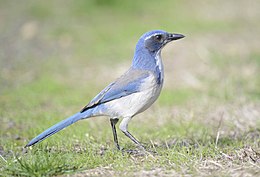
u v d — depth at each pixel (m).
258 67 16.97
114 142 10.35
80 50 19.66
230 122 12.34
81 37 21.23
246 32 21.44
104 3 25.30
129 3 25.38
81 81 16.28
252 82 15.55
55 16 24.22
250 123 12.27
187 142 10.62
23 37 21.52
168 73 16.86
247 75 16.23
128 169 8.73
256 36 20.89
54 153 9.38
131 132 11.55
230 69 16.92
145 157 9.41
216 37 20.70
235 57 18.12
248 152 9.48
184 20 22.97
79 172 8.61
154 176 8.37
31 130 11.59
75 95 14.82
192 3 25.88
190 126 11.95
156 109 13.64
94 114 9.59
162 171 8.59
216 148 9.73
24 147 9.81
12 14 24.94
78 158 9.23
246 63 17.47
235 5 25.55
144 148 9.70
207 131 11.34
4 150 10.30
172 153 9.34
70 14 24.47
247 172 8.39
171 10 24.72
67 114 13.16
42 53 19.45
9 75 16.84
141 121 12.66
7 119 12.77
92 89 15.44
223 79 15.96
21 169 8.52
